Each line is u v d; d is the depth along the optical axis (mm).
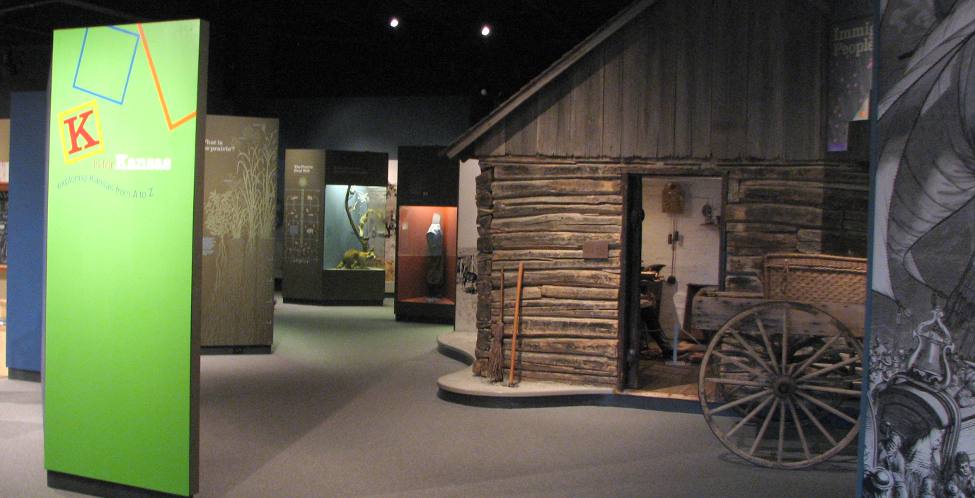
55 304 5457
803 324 6297
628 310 8516
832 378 6352
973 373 4191
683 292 11969
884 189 4531
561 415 7953
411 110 18078
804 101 7844
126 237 5219
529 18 15844
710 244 11820
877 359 4555
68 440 5473
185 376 5109
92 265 5320
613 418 7848
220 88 15742
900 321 4465
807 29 7824
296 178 17156
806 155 7844
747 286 7988
